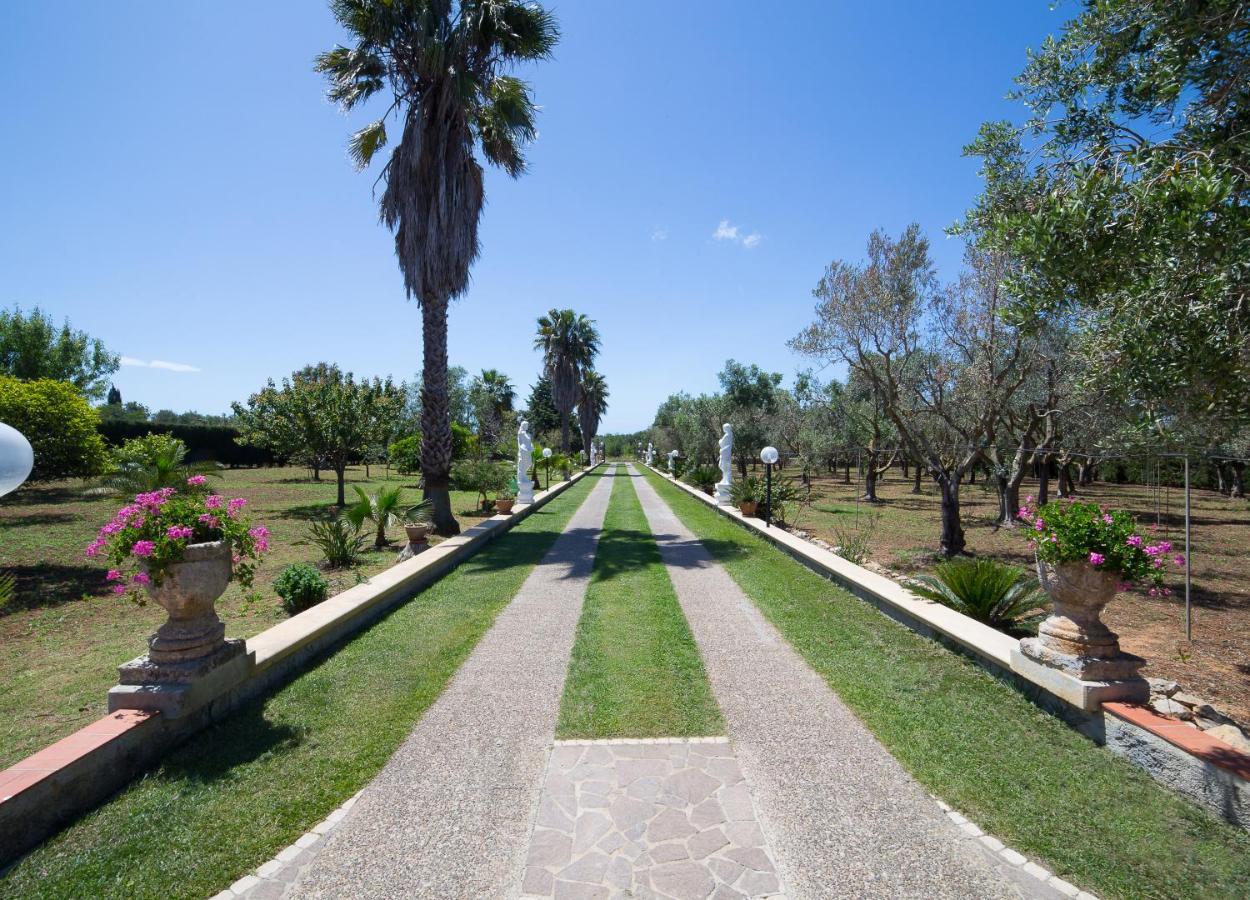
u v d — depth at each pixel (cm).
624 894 216
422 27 934
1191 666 483
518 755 316
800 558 847
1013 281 332
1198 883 217
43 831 244
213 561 334
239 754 312
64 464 1016
